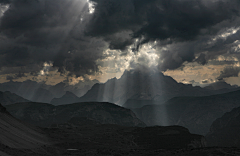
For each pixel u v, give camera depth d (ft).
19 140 460.14
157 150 558.15
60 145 601.62
